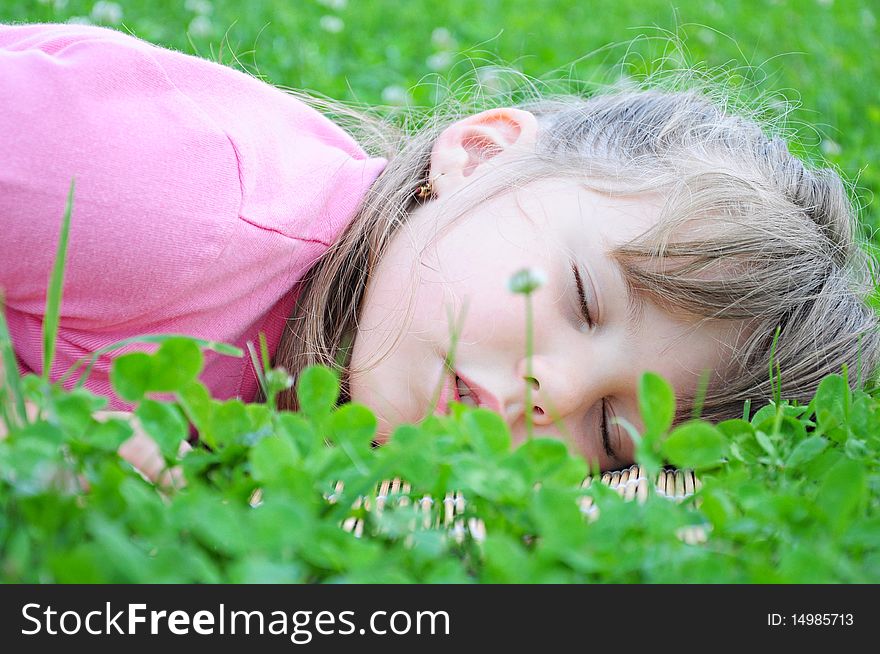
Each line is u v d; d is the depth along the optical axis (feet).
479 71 11.42
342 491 3.22
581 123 6.35
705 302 4.97
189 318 5.25
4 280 4.93
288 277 5.55
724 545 2.81
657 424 3.07
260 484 2.89
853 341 5.46
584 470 3.05
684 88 7.79
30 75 5.03
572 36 13.66
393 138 7.80
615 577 2.48
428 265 5.21
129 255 4.91
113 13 10.97
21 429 2.63
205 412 3.10
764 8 15.92
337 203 5.74
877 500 3.19
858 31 15.38
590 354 4.86
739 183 5.46
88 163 4.91
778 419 3.53
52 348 2.94
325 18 12.55
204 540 2.51
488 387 4.79
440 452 3.04
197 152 5.20
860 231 7.98
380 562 2.48
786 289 5.25
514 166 5.57
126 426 2.84
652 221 5.12
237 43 11.09
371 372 5.19
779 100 11.31
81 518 2.48
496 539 2.41
